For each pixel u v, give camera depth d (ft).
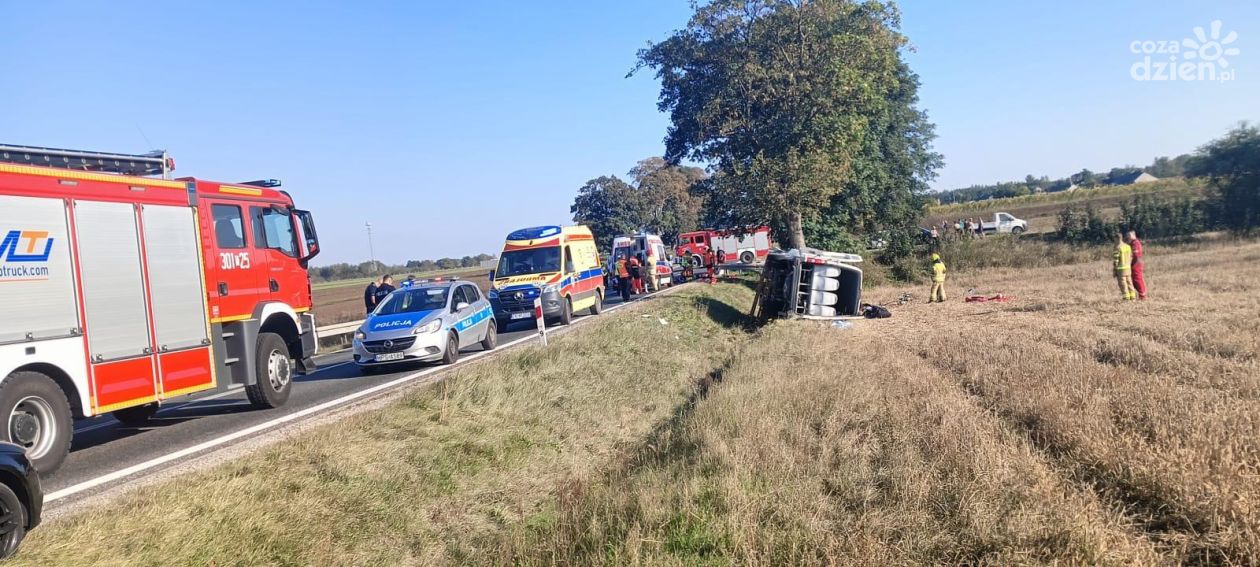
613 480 25.76
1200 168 146.30
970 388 33.06
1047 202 258.37
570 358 44.06
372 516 22.44
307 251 41.32
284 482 22.61
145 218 29.73
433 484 25.40
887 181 136.98
